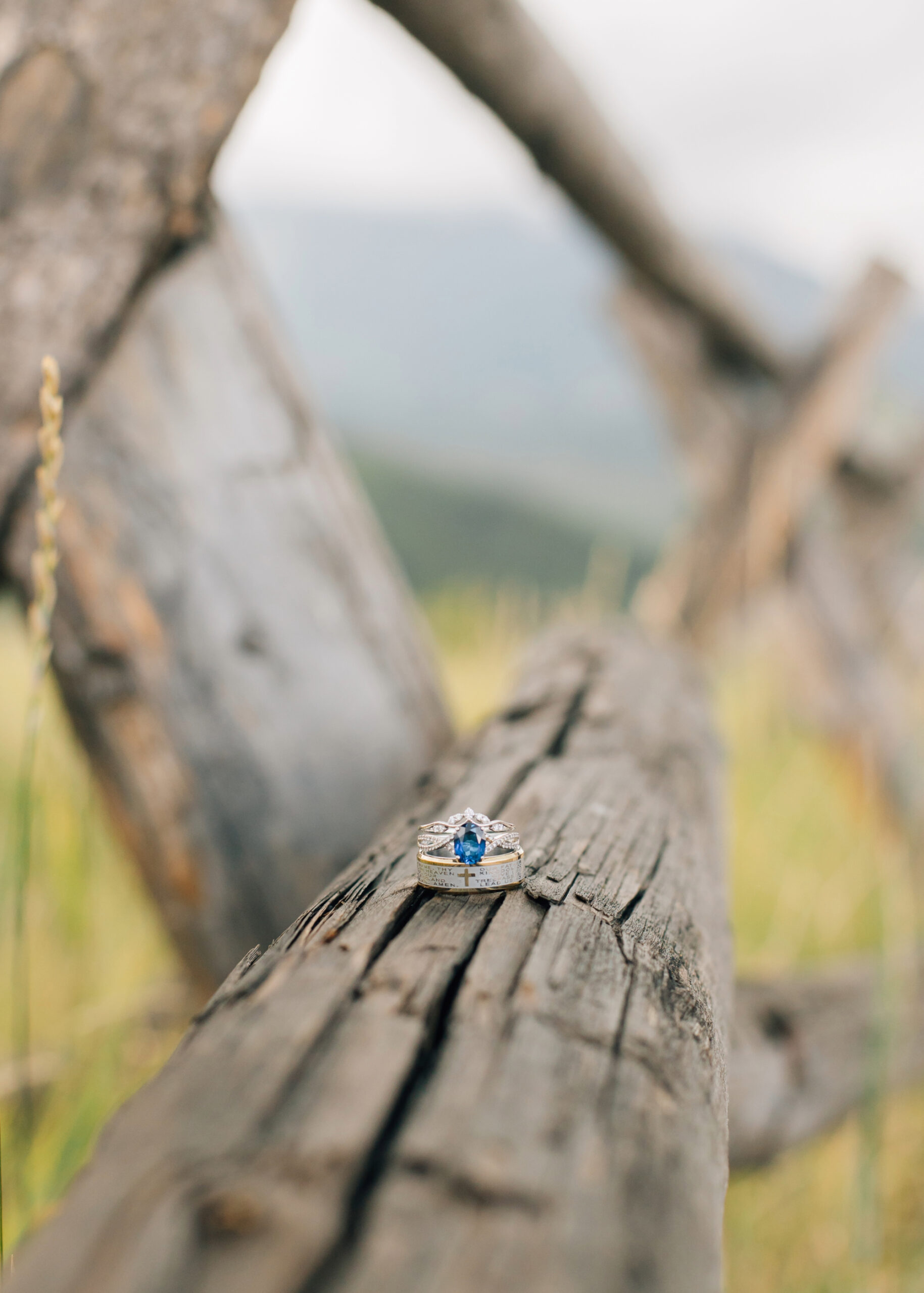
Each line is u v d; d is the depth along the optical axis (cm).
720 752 62
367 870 39
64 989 60
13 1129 52
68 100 46
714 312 106
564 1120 31
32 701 40
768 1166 58
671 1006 35
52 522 39
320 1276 27
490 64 59
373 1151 30
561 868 39
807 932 90
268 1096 31
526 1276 28
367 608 53
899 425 152
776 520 120
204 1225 29
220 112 47
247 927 51
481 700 123
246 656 50
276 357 51
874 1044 64
